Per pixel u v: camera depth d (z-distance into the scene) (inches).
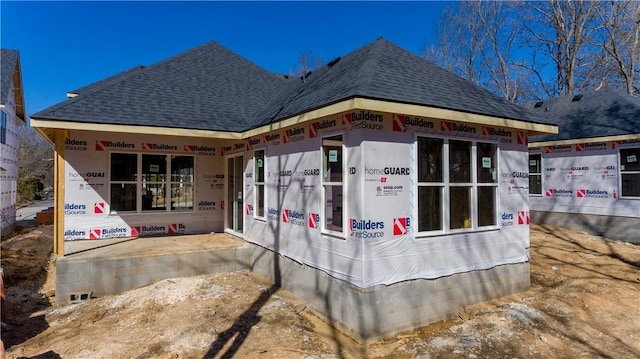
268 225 302.7
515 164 273.0
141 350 186.5
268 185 304.2
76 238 353.4
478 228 249.0
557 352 186.9
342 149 218.4
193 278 296.0
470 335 203.8
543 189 524.7
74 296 267.1
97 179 361.4
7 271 336.8
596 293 262.2
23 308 257.4
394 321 208.7
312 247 244.1
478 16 1072.2
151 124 295.1
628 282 289.7
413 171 219.6
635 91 885.8
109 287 277.9
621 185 439.5
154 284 284.2
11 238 496.4
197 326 212.5
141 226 378.6
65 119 266.7
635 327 215.3
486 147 257.8
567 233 468.8
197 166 404.2
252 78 461.4
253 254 326.3
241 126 338.6
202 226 405.4
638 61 858.1
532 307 238.7
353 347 195.3
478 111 233.9
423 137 227.0
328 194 234.5
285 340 196.7
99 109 293.6
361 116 203.0
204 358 177.9
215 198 412.5
